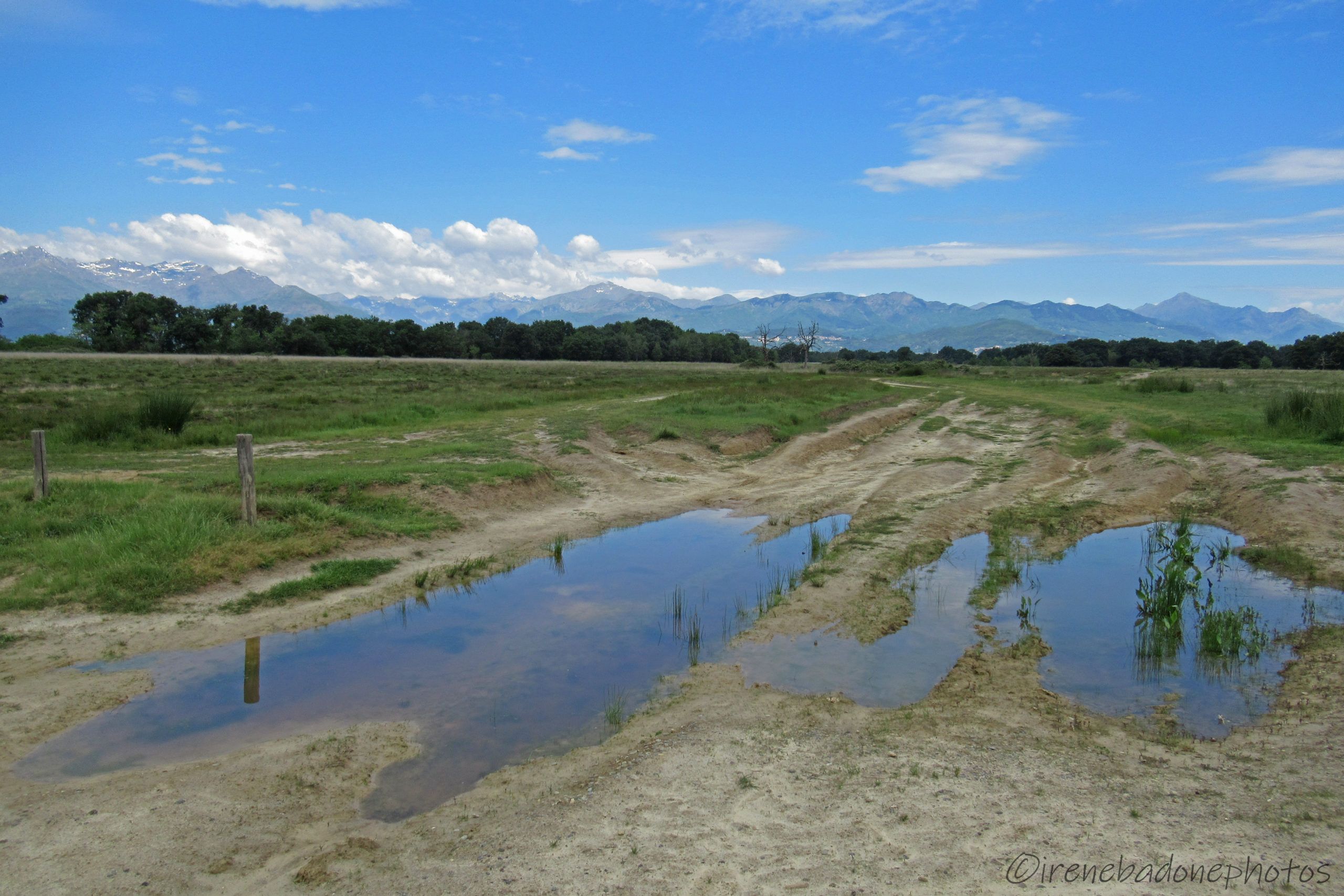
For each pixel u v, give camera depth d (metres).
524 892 4.32
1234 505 14.23
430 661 8.20
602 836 4.90
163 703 7.11
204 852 4.87
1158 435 22.12
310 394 36.72
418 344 108.50
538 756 6.19
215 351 96.88
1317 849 4.45
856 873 4.39
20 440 20.14
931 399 40.53
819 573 10.81
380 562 11.29
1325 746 5.77
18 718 6.69
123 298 100.19
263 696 7.29
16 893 4.42
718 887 4.30
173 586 9.63
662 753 6.07
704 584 11.01
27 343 94.62
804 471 20.36
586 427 24.05
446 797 5.61
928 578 10.82
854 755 5.95
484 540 13.02
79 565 9.80
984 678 7.48
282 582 10.27
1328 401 21.05
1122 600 9.92
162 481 13.93
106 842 4.94
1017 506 15.14
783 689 7.39
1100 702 6.98
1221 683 7.34
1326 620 8.73
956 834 4.77
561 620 9.48
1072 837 4.69
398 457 17.72
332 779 5.85
